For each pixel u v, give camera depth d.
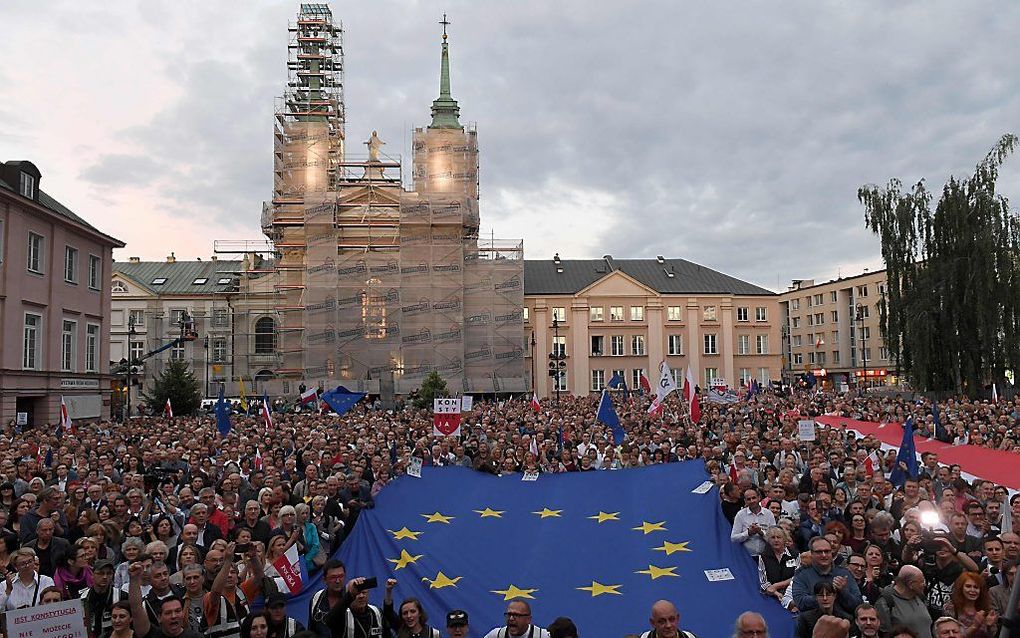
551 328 76.88
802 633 8.48
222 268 84.75
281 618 8.25
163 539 11.23
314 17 76.19
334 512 12.80
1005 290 44.94
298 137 70.81
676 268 84.00
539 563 11.54
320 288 63.84
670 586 10.64
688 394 25.03
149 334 78.00
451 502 14.00
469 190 73.00
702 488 13.70
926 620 8.38
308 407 48.38
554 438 22.77
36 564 9.27
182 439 23.33
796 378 98.19
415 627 8.30
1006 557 9.45
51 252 41.06
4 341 36.91
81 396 43.12
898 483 14.94
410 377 63.50
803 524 11.64
